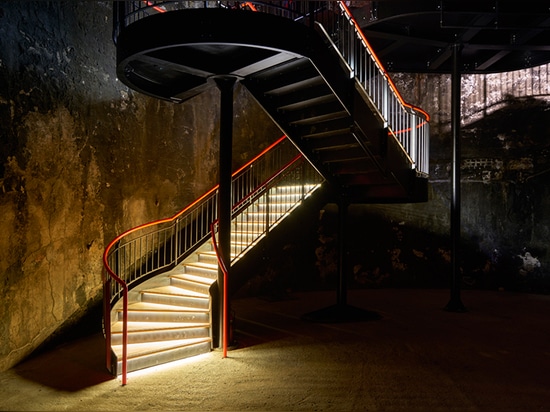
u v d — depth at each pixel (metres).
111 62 7.45
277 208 8.55
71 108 6.59
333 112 6.36
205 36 4.82
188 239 9.07
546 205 10.59
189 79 6.46
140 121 8.05
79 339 6.84
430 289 11.44
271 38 5.00
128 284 7.17
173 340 5.97
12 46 5.61
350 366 5.43
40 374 5.27
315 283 11.38
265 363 5.57
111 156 7.39
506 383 4.82
